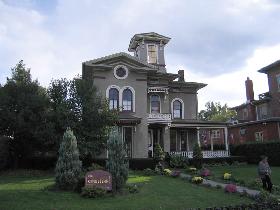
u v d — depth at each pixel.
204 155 35.62
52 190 16.50
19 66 28.66
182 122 36.50
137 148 33.41
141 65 35.06
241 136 48.19
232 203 15.02
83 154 25.81
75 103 26.62
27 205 13.55
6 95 26.19
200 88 40.41
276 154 33.25
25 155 29.31
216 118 74.12
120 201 14.74
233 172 26.78
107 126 26.84
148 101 37.03
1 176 23.47
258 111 51.06
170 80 38.06
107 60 34.00
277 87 45.78
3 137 26.19
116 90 34.03
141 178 22.22
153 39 40.66
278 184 20.66
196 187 19.12
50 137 25.06
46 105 26.41
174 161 30.84
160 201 14.95
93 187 15.58
